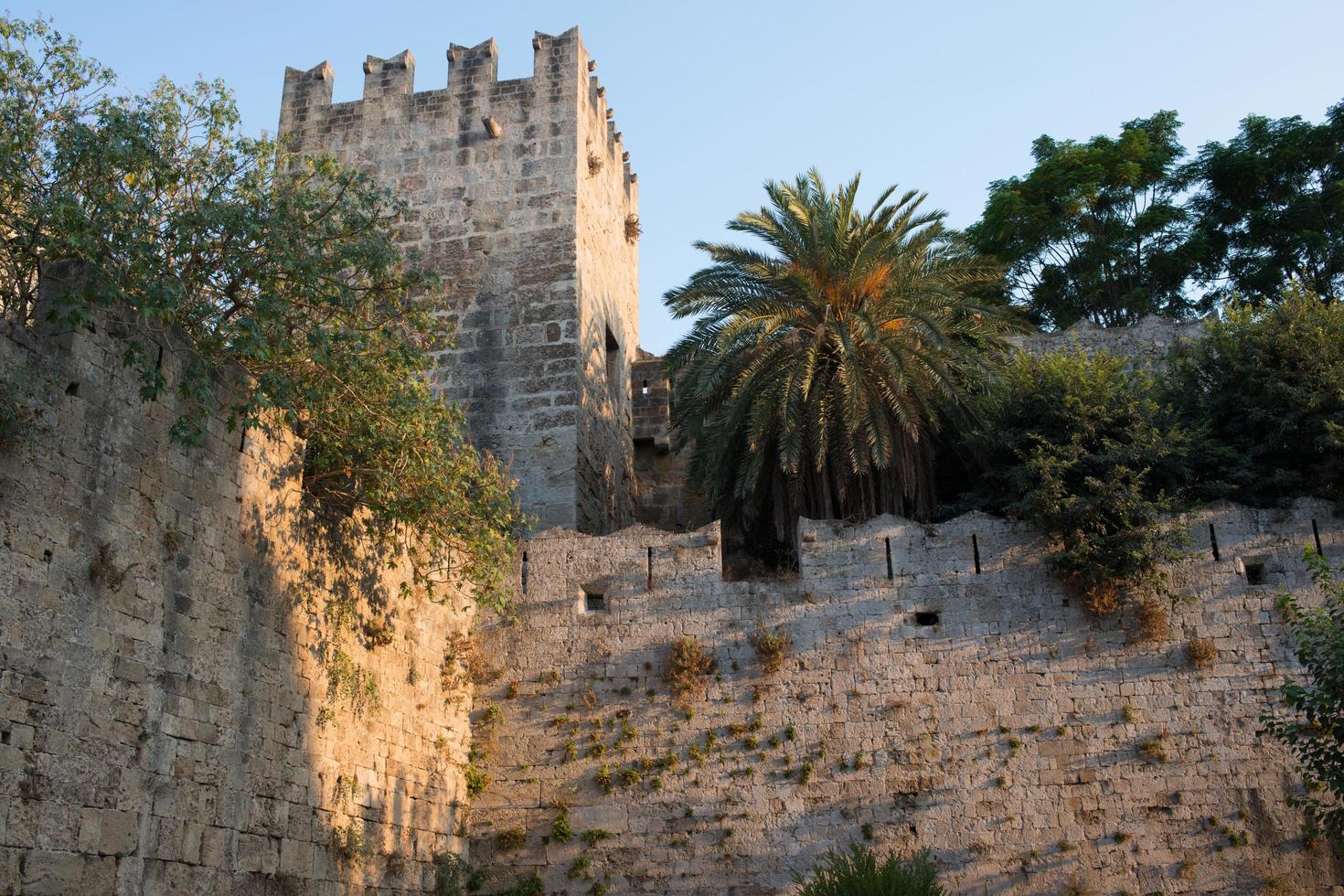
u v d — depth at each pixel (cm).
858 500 3391
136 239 1980
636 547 3131
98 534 1889
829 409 3278
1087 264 5553
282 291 2266
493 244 3922
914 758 2872
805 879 2780
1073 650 2947
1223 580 2980
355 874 2447
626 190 4688
